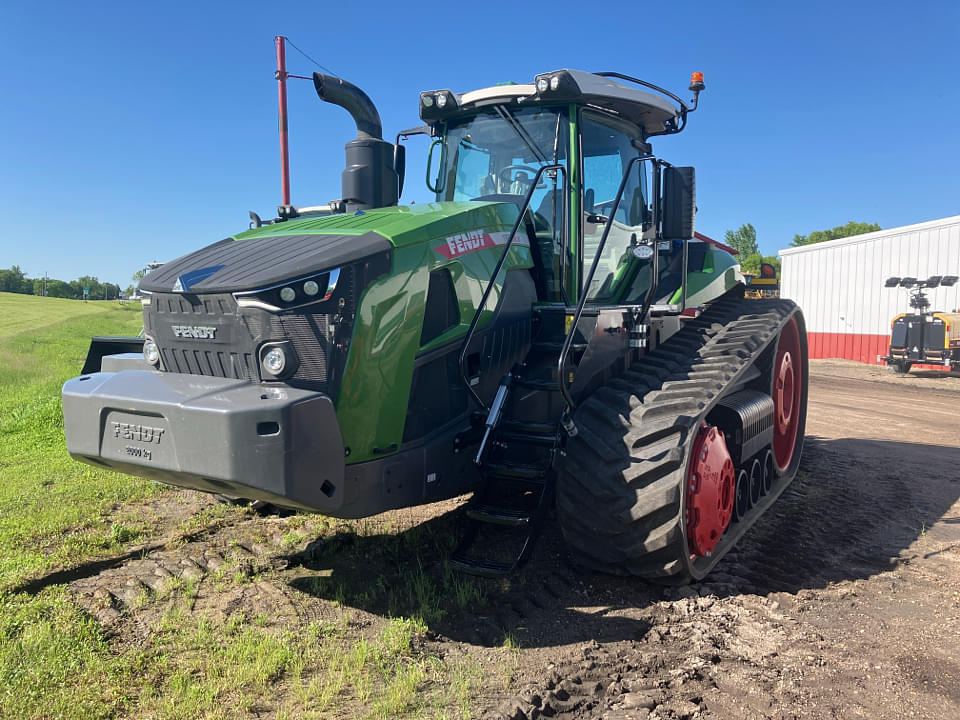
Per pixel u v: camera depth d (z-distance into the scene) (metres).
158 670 2.77
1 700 2.50
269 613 3.34
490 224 3.92
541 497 3.60
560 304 4.20
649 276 5.05
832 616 3.43
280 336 3.04
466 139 4.66
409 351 3.31
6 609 3.24
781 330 5.21
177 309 3.30
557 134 4.26
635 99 4.39
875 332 19.08
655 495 3.38
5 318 41.12
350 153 4.48
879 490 5.72
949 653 3.05
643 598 3.60
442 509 4.98
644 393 3.91
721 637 3.18
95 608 3.33
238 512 4.80
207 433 2.81
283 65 10.31
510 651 3.03
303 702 2.57
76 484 5.34
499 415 3.70
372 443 3.22
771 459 5.40
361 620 3.29
